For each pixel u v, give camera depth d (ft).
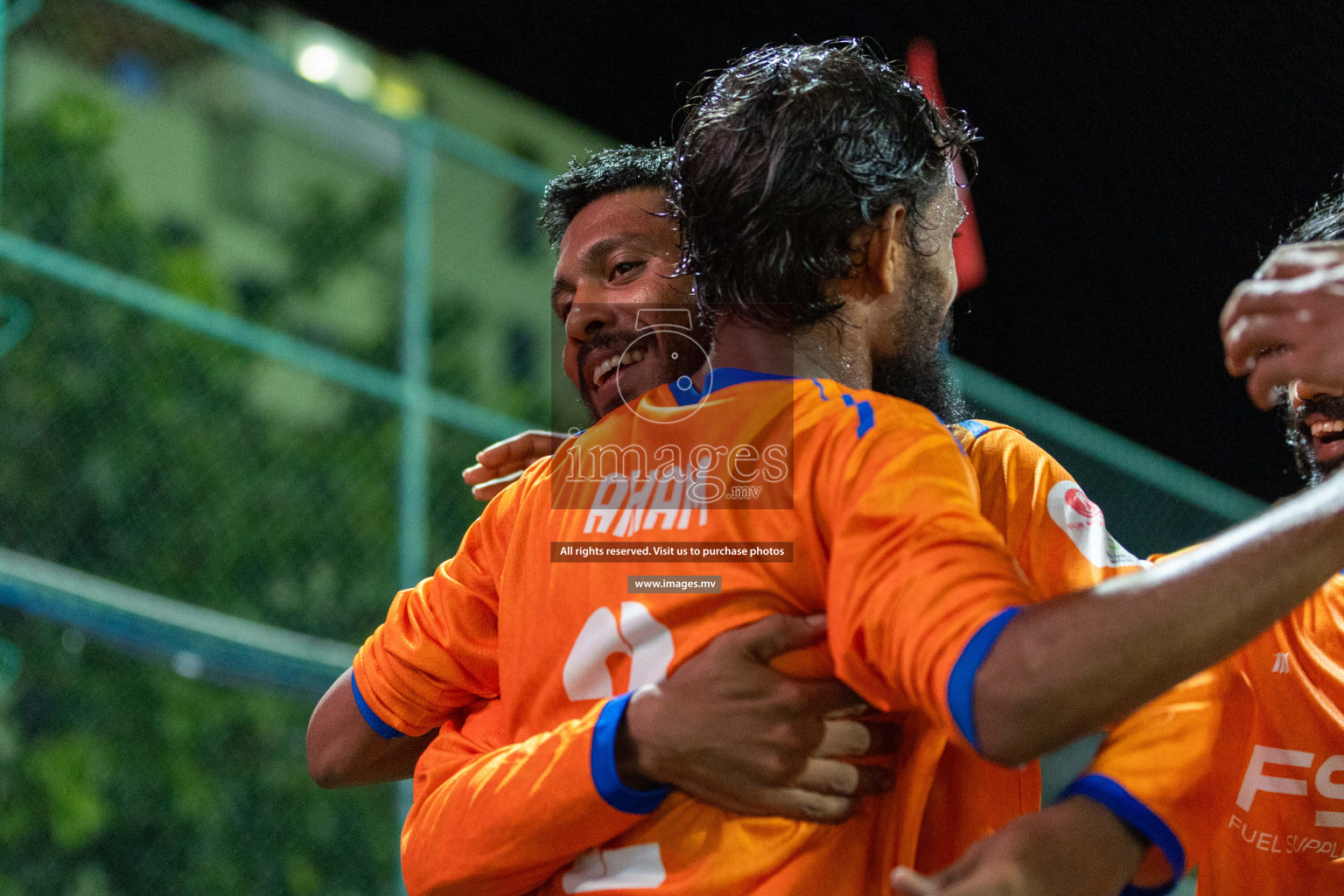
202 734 16.14
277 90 22.38
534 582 3.68
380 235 19.40
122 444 15.94
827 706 3.12
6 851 14.62
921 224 3.76
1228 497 19.61
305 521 16.70
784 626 3.14
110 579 15.46
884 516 2.95
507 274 19.56
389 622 4.26
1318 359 2.91
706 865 3.10
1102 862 2.97
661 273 4.85
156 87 21.76
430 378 18.72
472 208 19.03
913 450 3.08
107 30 17.85
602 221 4.99
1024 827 3.01
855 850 3.17
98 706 15.61
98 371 16.07
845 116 3.60
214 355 16.80
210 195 22.18
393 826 17.10
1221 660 2.73
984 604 2.75
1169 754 3.14
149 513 15.93
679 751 3.06
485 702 4.10
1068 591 3.52
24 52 17.42
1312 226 5.44
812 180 3.52
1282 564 2.74
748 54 3.98
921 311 3.79
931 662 2.75
